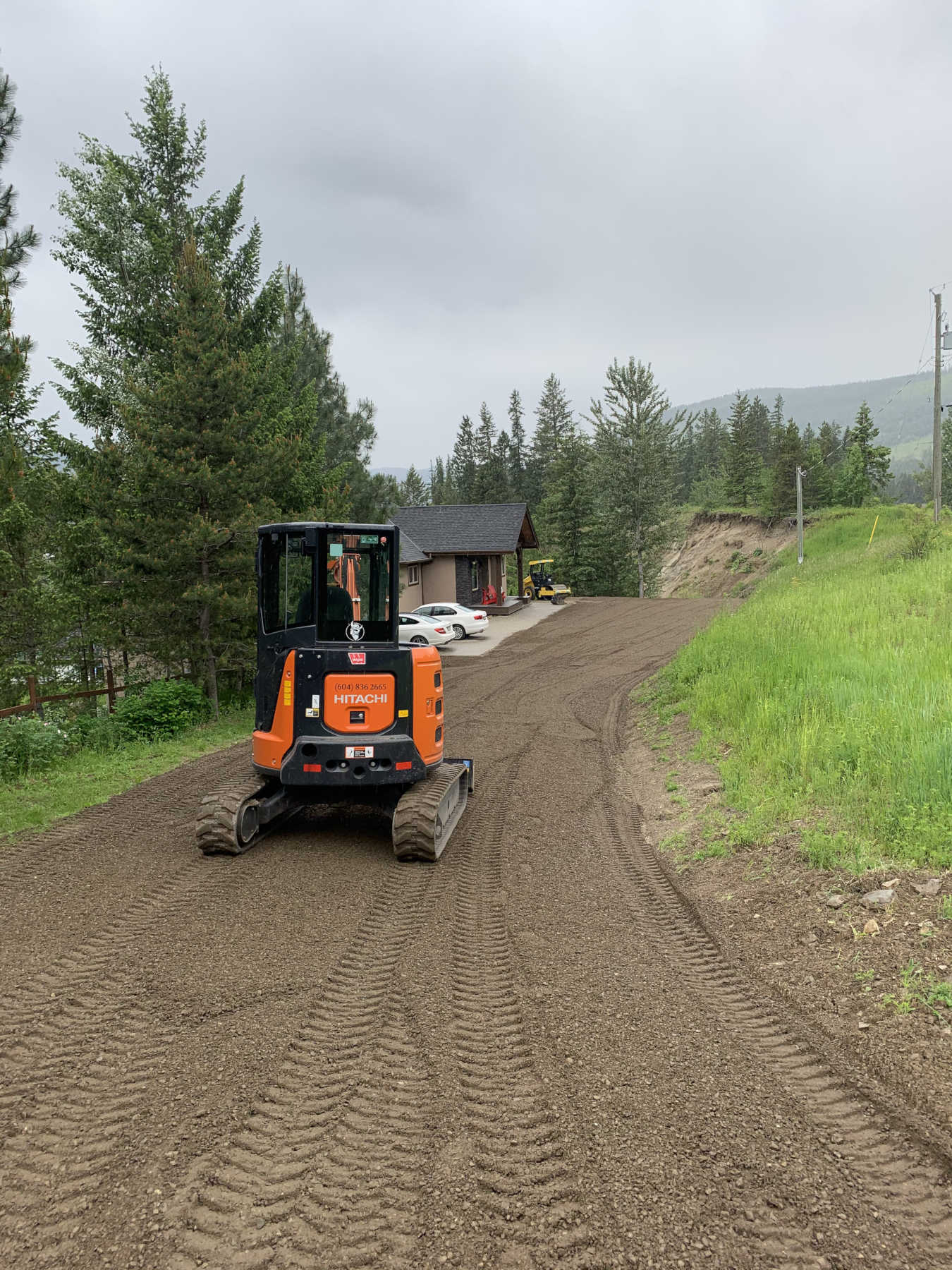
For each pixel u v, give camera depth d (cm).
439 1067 426
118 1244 300
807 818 777
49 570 1499
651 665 2420
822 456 8562
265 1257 293
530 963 563
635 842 873
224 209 2008
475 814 989
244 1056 436
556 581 6706
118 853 809
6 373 1268
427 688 823
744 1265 291
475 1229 308
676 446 6562
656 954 584
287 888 711
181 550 1517
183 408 1559
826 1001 495
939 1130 372
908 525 3409
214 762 1268
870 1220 315
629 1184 334
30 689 1405
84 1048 443
